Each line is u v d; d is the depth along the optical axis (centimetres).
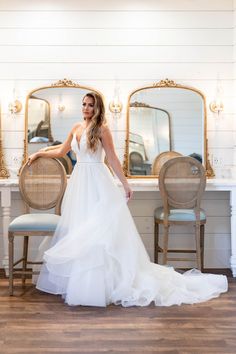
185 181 359
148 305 304
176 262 419
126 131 418
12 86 415
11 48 414
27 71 415
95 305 301
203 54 419
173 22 418
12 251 328
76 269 304
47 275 331
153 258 419
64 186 357
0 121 415
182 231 420
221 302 312
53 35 414
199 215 363
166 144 421
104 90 418
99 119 326
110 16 416
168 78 419
